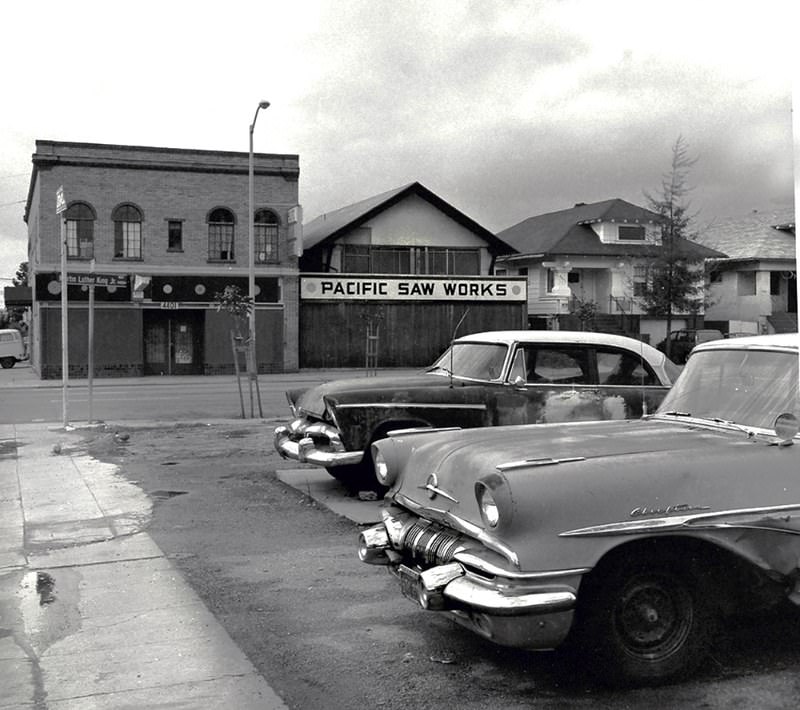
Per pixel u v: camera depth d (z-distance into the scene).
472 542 4.45
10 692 4.50
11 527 8.39
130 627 5.47
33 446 14.17
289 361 38.34
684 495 4.23
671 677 4.30
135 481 10.75
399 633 5.22
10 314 84.19
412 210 42.06
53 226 35.44
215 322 37.56
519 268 45.81
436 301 40.41
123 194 36.12
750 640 4.90
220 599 6.00
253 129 34.31
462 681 4.48
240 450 13.30
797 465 4.40
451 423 8.77
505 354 8.92
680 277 31.39
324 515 8.69
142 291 36.00
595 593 4.16
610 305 42.00
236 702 4.30
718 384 5.29
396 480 5.32
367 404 8.77
